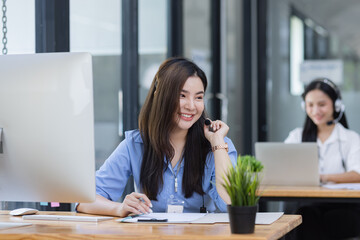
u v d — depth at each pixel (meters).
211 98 7.36
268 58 8.38
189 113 3.04
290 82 8.15
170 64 3.08
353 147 5.05
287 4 8.20
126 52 5.23
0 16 3.70
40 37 4.07
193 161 3.12
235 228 2.25
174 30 6.15
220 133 3.10
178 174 3.13
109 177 3.19
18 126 2.55
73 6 4.41
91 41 4.67
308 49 8.04
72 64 2.51
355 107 7.77
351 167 4.99
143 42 5.52
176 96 3.03
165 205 3.12
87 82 2.50
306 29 8.06
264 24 8.37
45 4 4.08
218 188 2.98
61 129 2.52
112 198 3.21
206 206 3.16
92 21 4.69
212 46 7.40
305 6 8.07
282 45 8.26
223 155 3.04
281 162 4.67
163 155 3.10
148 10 5.64
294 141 5.26
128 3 5.25
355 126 7.75
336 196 4.23
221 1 7.62
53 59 2.53
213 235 2.23
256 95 8.39
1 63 2.57
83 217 2.77
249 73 8.37
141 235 2.27
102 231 2.40
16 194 2.62
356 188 4.32
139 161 3.19
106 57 4.90
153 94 3.15
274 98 8.31
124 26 5.21
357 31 7.82
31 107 2.53
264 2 8.38
